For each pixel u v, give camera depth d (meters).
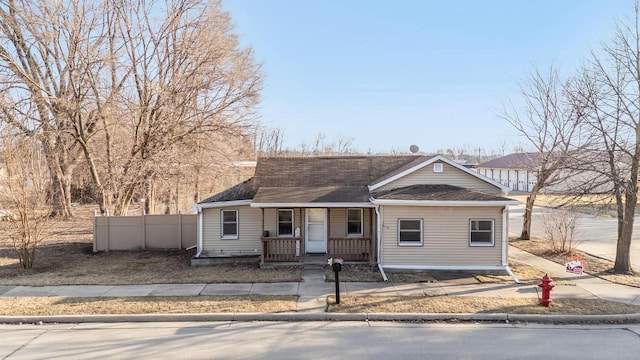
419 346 7.88
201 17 22.75
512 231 24.27
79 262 15.95
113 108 22.08
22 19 20.05
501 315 9.52
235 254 16.42
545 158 19.22
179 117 22.23
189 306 10.21
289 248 15.84
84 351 7.68
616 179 13.05
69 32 20.34
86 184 36.75
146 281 12.84
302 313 9.68
